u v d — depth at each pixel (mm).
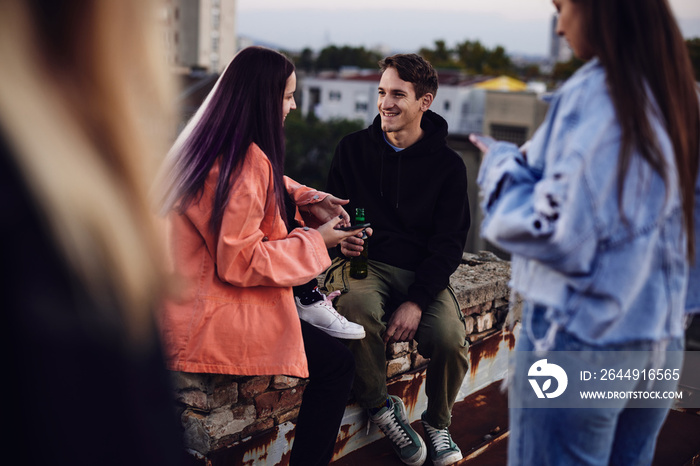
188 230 1962
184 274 1956
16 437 461
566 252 1281
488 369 3283
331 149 55500
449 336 2475
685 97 1328
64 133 500
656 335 1355
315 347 2156
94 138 524
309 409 2197
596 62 1354
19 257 453
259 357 1999
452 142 26297
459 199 2678
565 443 1445
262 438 2301
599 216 1271
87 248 487
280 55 2072
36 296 457
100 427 489
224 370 1984
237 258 1926
